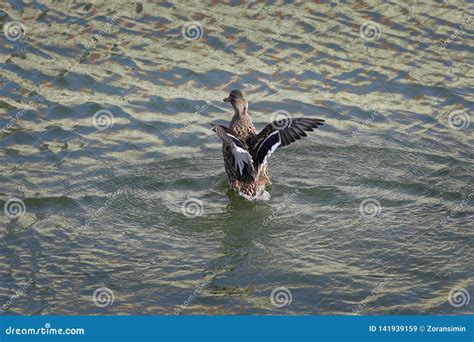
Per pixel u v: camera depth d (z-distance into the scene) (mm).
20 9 18953
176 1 19422
